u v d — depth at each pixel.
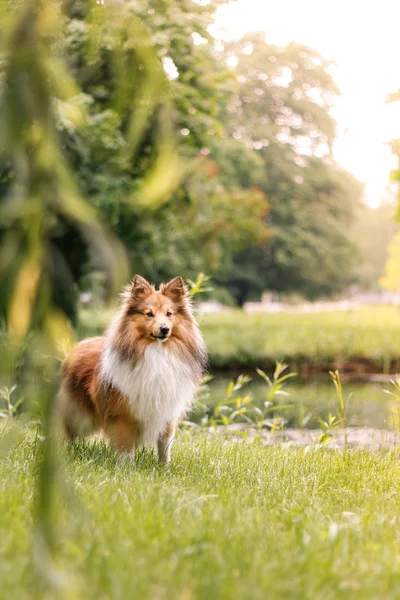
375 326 32.47
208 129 11.67
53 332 0.84
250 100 45.34
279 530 3.61
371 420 12.06
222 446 7.84
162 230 17.23
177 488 4.58
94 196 10.50
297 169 44.81
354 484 5.77
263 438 10.17
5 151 0.85
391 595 2.62
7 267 0.83
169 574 2.63
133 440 6.33
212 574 2.66
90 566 2.57
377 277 87.69
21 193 0.85
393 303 79.38
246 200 23.05
